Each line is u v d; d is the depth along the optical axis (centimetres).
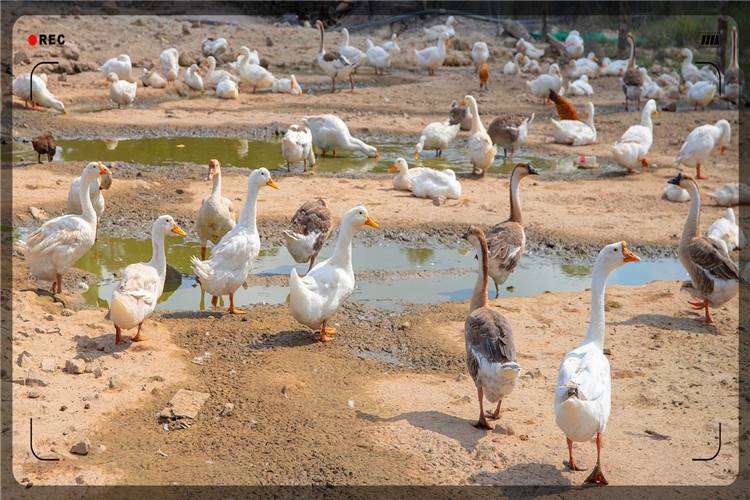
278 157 2136
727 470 811
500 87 3288
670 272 1431
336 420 890
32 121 2373
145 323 1123
